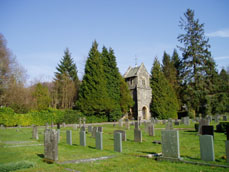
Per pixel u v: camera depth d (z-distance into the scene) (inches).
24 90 1625.2
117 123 1467.8
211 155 313.3
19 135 765.9
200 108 1772.9
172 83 2294.5
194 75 1679.4
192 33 1723.7
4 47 1353.3
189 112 1731.1
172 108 1946.4
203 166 290.7
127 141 579.2
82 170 290.7
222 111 1701.5
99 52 1793.8
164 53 2632.9
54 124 1393.9
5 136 729.6
